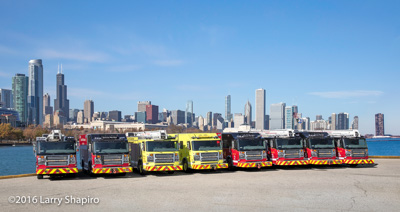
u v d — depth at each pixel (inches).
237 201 729.0
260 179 1056.2
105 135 1182.9
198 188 895.1
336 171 1259.8
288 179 1048.8
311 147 1355.8
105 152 1143.0
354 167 1403.8
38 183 1021.2
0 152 6476.4
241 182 995.9
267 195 790.5
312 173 1201.4
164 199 756.0
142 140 1229.7
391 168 1343.5
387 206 681.6
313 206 682.2
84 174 1263.5
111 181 1056.2
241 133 1353.3
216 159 1249.4
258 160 1290.6
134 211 650.8
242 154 1283.2
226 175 1175.0
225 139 1380.4
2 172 2652.6
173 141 1223.5
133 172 1341.0
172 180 1062.4
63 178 1141.7
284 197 767.1
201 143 1248.8
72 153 1116.5
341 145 1386.6
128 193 834.2
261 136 1359.5
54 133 1131.3
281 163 1323.8
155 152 1192.2
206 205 694.5
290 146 1338.6
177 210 654.5
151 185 959.6
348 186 908.6
